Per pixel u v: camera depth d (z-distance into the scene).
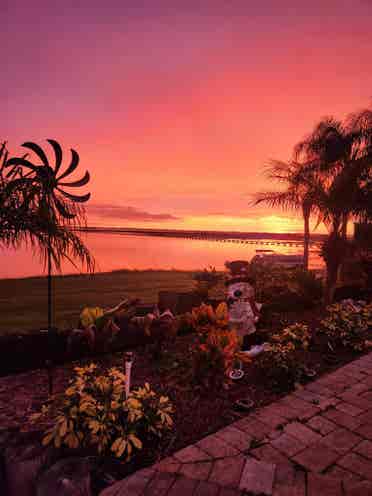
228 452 3.24
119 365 5.30
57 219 3.60
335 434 3.59
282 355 5.10
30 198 3.46
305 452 3.27
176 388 4.58
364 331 7.39
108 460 2.95
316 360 5.77
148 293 12.71
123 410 3.10
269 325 7.62
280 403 4.26
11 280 15.88
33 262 28.34
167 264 30.25
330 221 10.17
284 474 2.91
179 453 3.21
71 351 5.34
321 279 10.39
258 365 5.34
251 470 2.96
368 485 2.77
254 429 3.65
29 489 2.61
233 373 4.96
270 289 8.91
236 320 5.49
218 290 7.69
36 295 12.00
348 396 4.46
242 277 5.68
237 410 4.08
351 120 10.30
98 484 2.77
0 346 4.82
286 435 3.55
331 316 7.85
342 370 5.34
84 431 2.93
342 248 9.90
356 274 12.25
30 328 7.55
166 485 2.75
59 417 2.88
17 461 2.62
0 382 4.66
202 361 4.39
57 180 3.61
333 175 10.44
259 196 11.25
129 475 2.94
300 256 19.19
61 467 2.56
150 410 3.23
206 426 3.72
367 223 10.23
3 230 3.42
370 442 3.46
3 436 2.94
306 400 4.34
